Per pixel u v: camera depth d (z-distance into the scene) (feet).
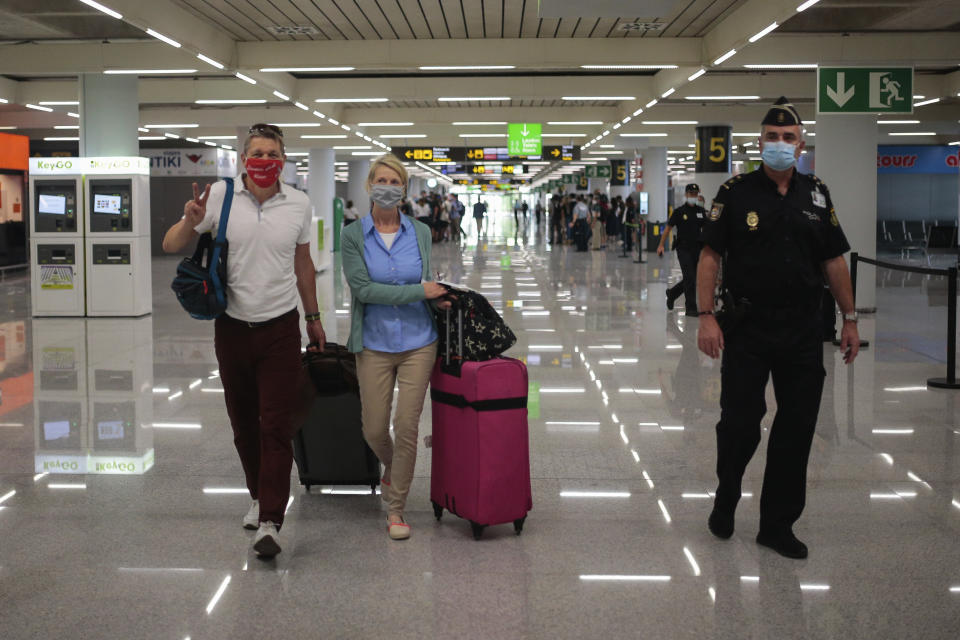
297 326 13.75
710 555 13.44
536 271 70.74
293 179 134.10
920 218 114.62
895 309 46.29
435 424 14.80
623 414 22.65
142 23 35.45
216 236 13.26
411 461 14.28
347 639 10.77
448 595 12.02
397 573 12.77
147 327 39.58
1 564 13.08
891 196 114.73
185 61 45.70
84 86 46.65
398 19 41.75
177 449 19.44
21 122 82.33
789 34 43.39
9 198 75.46
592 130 98.99
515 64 46.32
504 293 52.85
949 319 25.85
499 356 14.30
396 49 46.37
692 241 42.37
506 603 11.77
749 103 79.10
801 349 13.25
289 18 41.52
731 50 40.91
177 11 38.75
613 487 16.81
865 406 23.56
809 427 13.34
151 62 45.65
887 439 20.20
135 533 14.39
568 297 50.90
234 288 13.33
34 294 42.86
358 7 39.27
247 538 14.20
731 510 14.05
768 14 35.37
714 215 13.51
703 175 83.05
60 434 20.72
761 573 12.76
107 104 46.75
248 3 38.58
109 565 13.05
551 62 46.19
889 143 111.86
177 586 12.32
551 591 12.16
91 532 14.43
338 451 16.15
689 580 12.52
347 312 44.24
